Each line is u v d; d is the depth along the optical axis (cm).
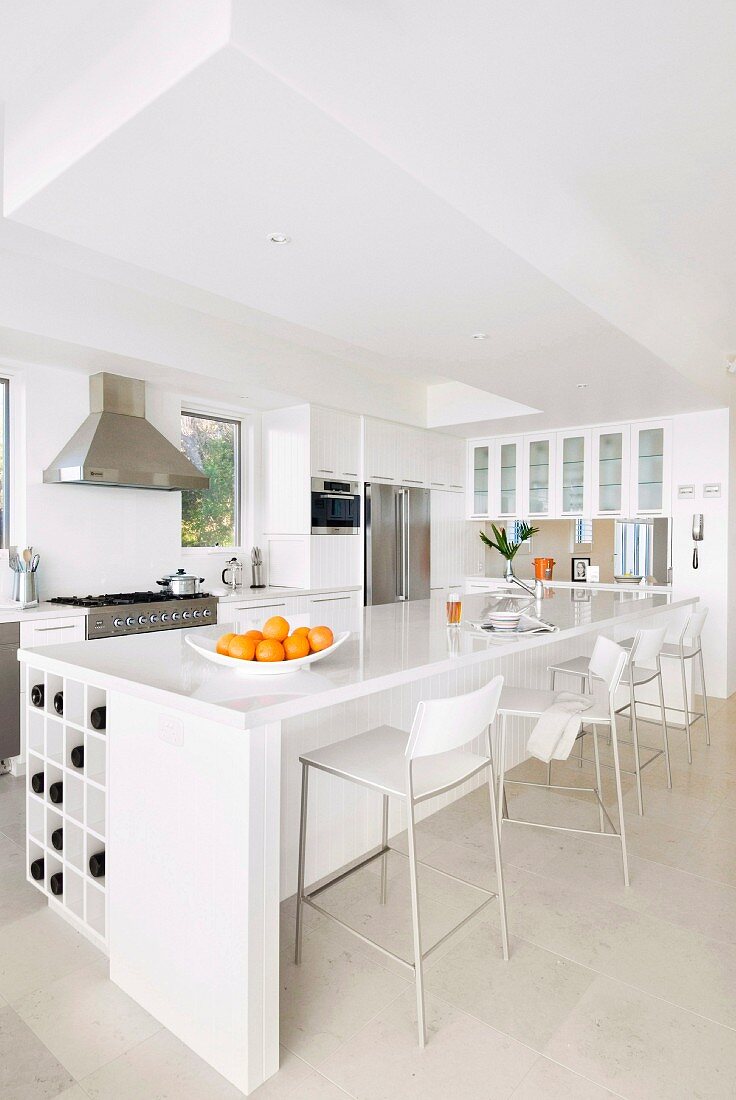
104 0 169
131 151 173
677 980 200
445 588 685
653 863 273
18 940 218
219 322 446
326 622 313
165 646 243
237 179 189
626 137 230
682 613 555
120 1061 168
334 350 489
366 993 193
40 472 423
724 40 183
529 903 241
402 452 625
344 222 216
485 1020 182
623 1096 158
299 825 224
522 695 291
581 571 662
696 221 292
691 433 557
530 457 665
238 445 576
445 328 325
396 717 282
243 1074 158
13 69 197
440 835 294
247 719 153
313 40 154
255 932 159
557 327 322
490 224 223
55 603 409
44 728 229
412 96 188
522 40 183
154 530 488
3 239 309
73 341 372
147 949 185
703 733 456
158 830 181
